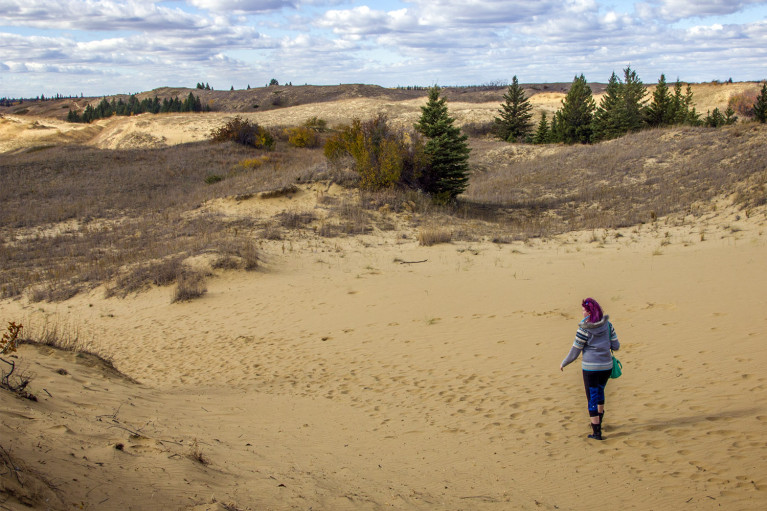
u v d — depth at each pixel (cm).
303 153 5238
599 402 584
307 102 13738
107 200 3294
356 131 3200
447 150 3083
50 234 2720
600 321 591
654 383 717
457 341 1080
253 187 3133
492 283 1557
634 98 6191
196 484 441
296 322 1386
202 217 2703
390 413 741
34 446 440
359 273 1867
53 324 1526
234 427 677
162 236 2503
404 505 451
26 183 3644
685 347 839
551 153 4850
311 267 2003
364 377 934
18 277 2084
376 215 2689
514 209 3158
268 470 516
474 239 2297
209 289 1795
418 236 2328
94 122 10631
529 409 698
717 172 2916
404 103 11644
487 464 548
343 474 527
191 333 1387
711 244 1825
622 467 506
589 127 6488
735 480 449
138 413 667
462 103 11306
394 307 1417
